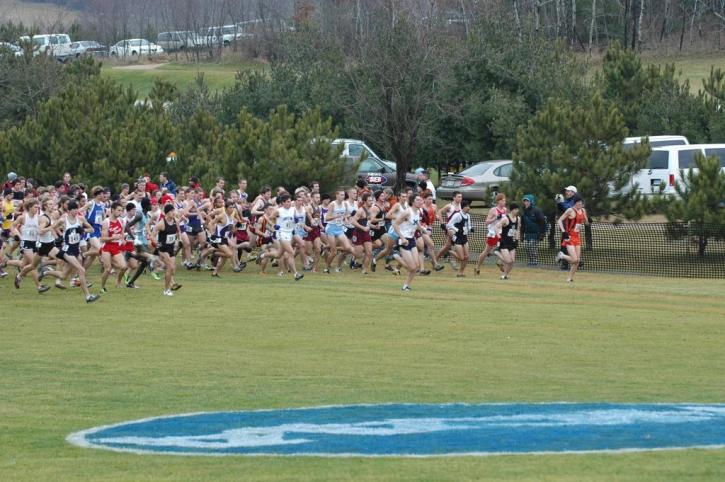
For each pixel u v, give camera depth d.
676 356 32.03
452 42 95.75
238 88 109.56
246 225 54.72
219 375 28.97
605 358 31.67
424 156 98.88
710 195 57.81
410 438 21.25
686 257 58.66
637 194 61.44
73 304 43.03
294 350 33.12
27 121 77.50
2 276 51.09
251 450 20.42
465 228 54.00
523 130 63.91
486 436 21.34
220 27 194.50
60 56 183.75
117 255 46.28
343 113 99.00
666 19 170.50
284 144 69.19
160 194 54.78
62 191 58.72
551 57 97.75
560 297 45.59
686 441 20.70
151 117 77.62
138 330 36.94
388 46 89.38
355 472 18.22
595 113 61.56
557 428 22.03
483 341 34.72
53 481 17.91
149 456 19.95
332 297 44.94
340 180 70.69
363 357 31.89
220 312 40.97
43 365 30.50
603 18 171.00
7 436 21.77
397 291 47.03
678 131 86.62
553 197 61.59
